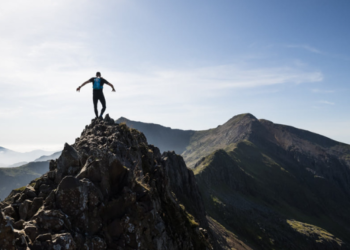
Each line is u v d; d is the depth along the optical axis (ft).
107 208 39.58
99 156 44.98
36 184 44.68
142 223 42.24
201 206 208.03
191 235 65.16
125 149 62.03
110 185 43.09
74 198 36.47
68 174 45.39
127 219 39.58
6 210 35.65
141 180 53.93
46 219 32.89
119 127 77.82
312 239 653.30
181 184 203.00
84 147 56.65
